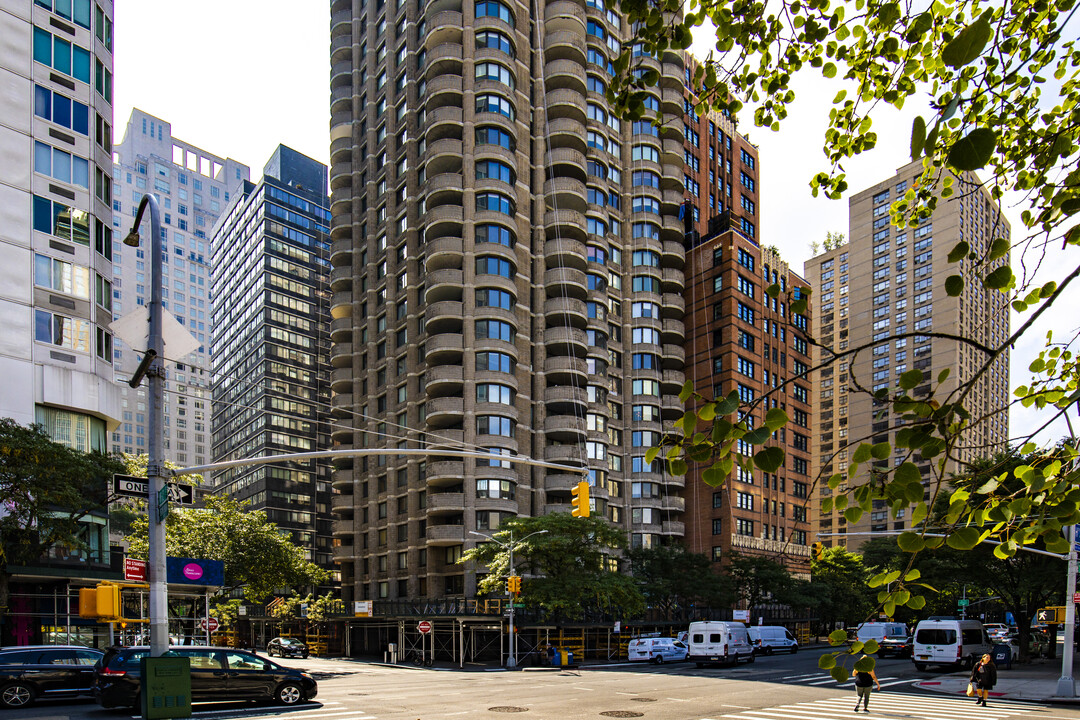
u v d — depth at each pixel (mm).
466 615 48062
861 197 132000
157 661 13586
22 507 27766
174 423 161750
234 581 46188
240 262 135500
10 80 36219
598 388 71000
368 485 70625
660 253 79375
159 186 177500
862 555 87875
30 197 36188
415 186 68500
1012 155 6598
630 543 68000
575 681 33219
